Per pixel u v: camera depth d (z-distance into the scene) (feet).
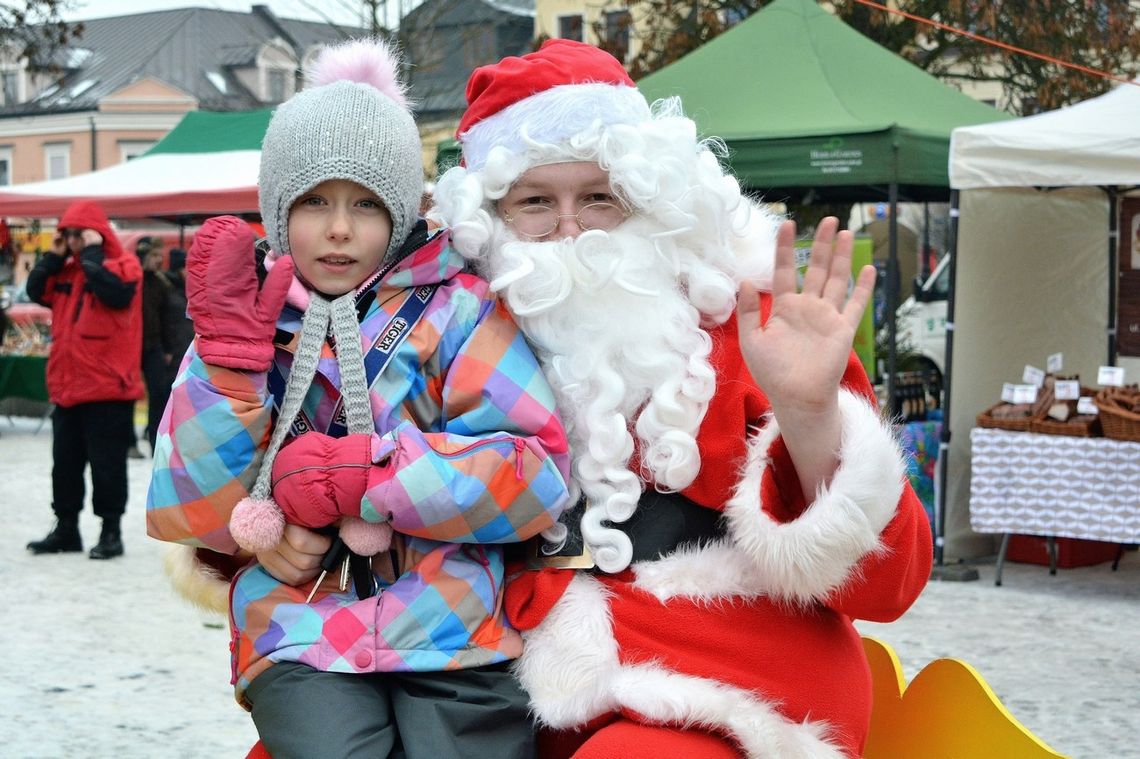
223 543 5.87
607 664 5.80
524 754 5.82
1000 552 21.85
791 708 5.76
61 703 14.84
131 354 23.18
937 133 25.41
